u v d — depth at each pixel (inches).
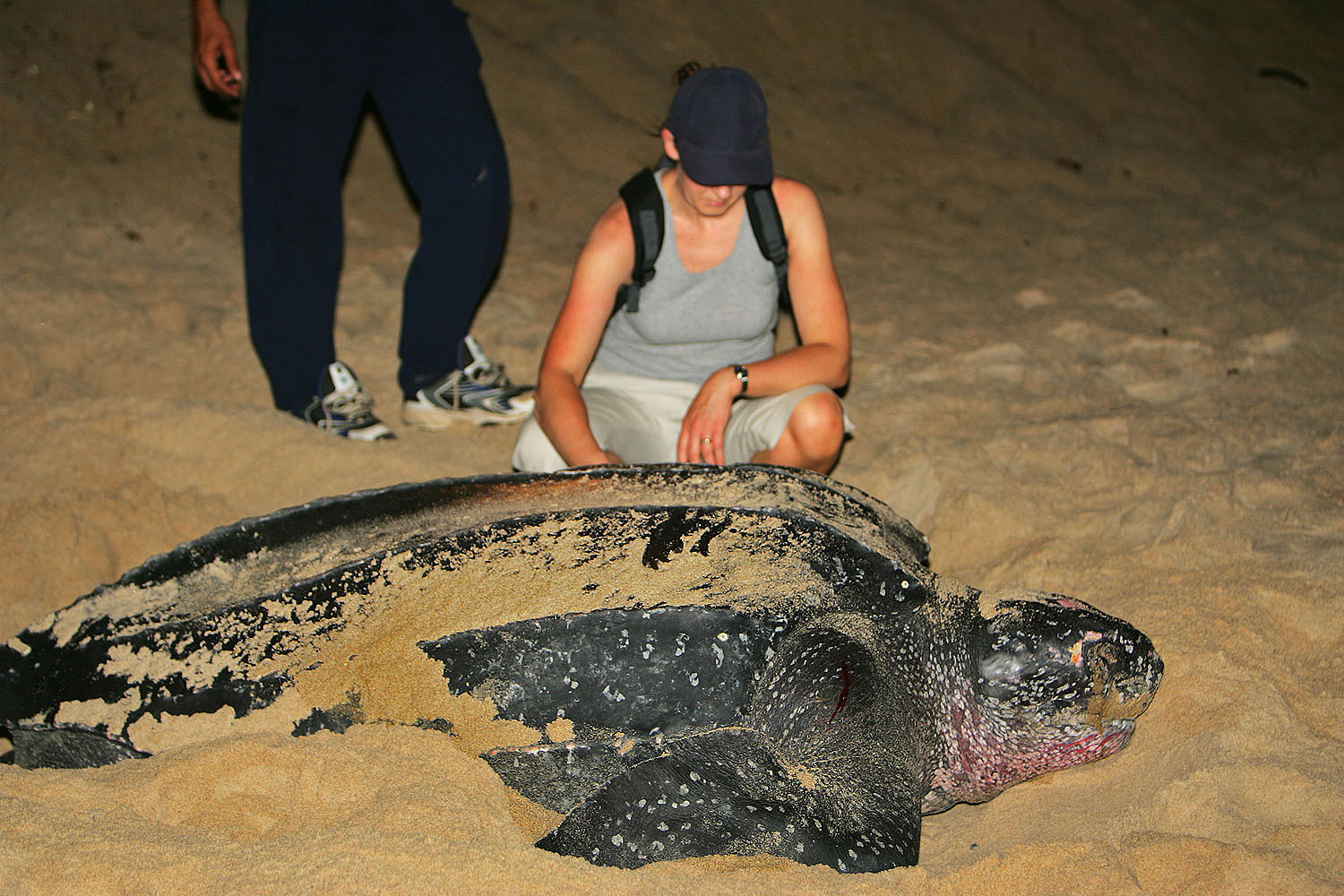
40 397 130.2
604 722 70.6
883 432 133.0
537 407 96.7
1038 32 276.1
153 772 67.1
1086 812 77.5
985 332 162.6
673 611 71.0
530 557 74.7
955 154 233.1
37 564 99.2
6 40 203.2
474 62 127.3
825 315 98.5
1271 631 89.3
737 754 70.9
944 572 107.1
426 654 70.2
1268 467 116.0
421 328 131.0
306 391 127.7
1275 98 263.6
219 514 110.3
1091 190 223.1
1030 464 121.3
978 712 80.4
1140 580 96.5
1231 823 71.7
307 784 66.7
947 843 79.2
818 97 246.1
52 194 178.5
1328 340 150.7
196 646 72.2
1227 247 188.4
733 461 105.7
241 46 210.8
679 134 84.0
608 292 94.8
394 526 77.8
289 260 123.6
